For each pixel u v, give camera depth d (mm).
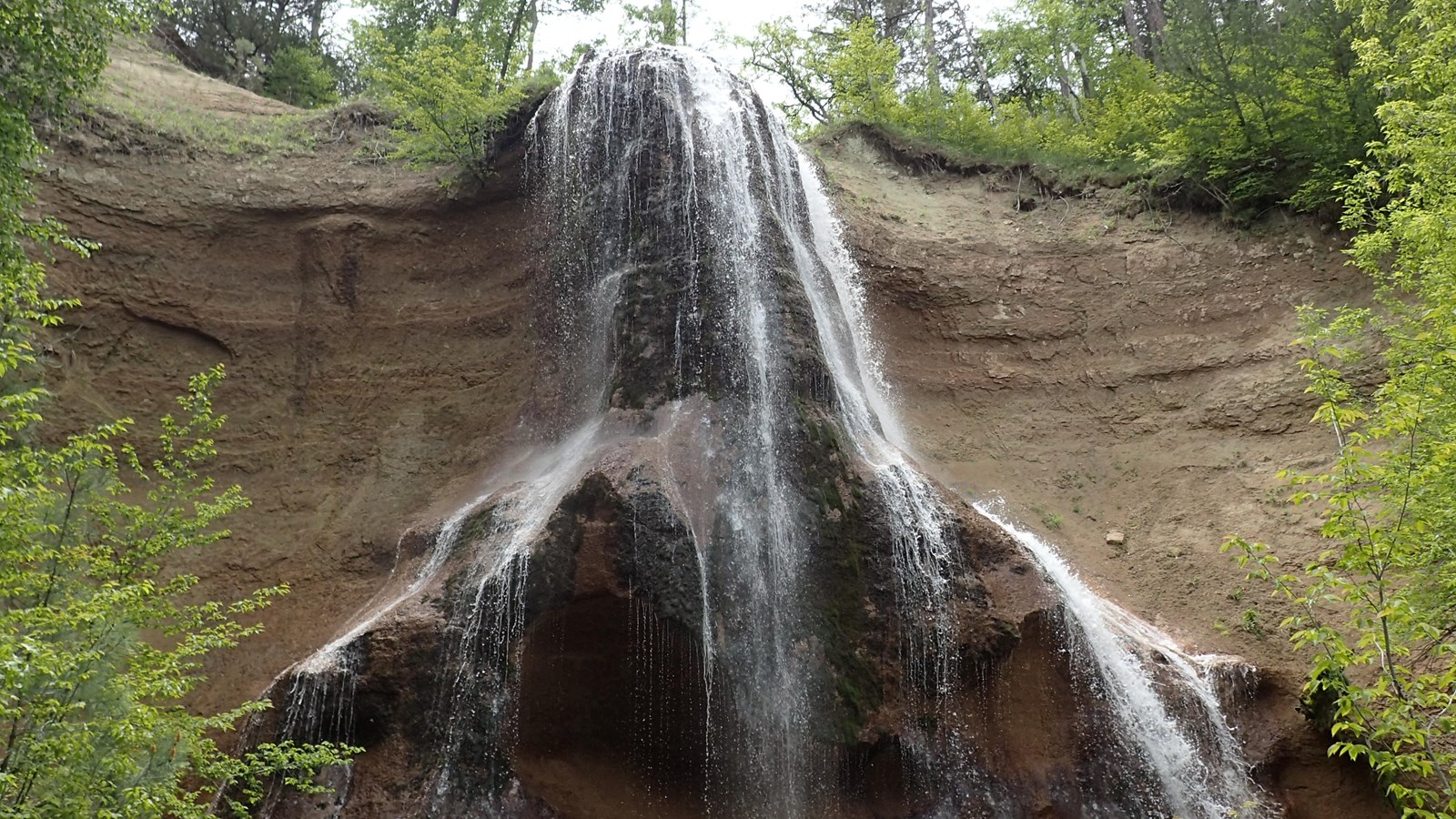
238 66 23734
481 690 9016
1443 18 11672
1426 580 8664
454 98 14773
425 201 15500
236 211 14953
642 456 10016
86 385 13133
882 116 20531
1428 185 11188
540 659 9328
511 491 11000
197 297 14242
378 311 14805
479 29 22516
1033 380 14945
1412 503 8094
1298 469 12820
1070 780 9555
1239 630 11109
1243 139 15617
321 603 12102
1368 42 12234
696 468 10289
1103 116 20875
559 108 14703
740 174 13117
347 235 15164
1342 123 14828
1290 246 15086
